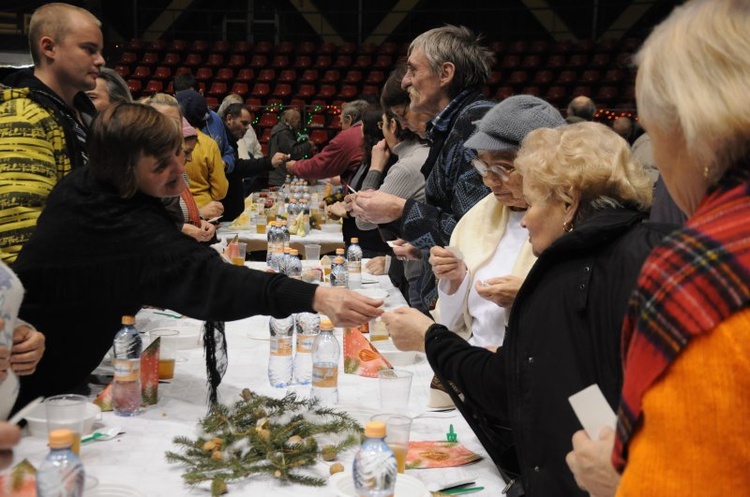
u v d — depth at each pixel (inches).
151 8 672.4
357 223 204.2
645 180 71.1
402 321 84.4
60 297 88.6
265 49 657.6
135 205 89.0
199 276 86.6
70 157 113.8
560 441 64.1
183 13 679.7
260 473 72.2
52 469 57.3
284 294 85.5
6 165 105.3
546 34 658.8
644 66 41.4
